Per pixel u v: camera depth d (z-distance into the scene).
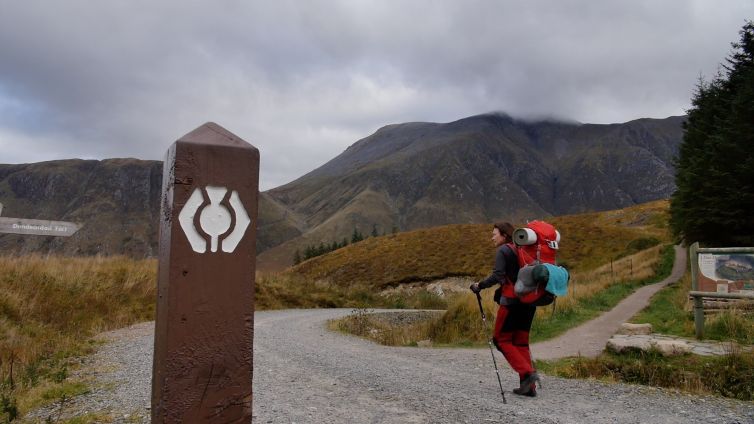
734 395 5.11
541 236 4.84
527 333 5.00
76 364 6.73
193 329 1.82
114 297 13.24
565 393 5.08
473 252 51.03
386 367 6.58
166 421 1.77
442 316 12.34
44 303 10.87
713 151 23.44
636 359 6.45
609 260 45.62
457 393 4.95
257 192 1.96
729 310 8.30
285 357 7.23
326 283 27.19
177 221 1.82
